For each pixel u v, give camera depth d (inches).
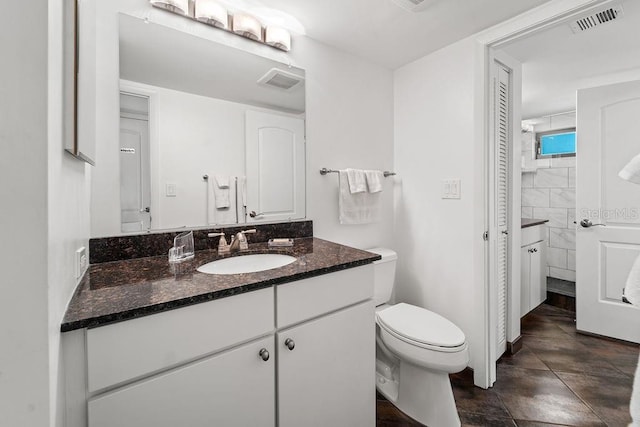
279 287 34.4
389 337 53.8
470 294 64.4
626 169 23.5
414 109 75.4
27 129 17.2
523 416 53.2
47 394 17.7
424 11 54.4
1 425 17.1
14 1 16.9
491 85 62.5
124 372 24.9
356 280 42.7
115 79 42.9
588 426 50.4
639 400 20.0
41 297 17.6
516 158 74.2
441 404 50.2
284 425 35.0
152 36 45.8
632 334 77.4
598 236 82.0
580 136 84.4
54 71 19.3
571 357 72.6
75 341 23.2
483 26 59.4
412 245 77.0
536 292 101.3
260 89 57.1
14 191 17.0
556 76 87.4
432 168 71.6
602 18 58.8
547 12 51.5
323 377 38.7
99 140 41.8
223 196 53.1
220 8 49.9
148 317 25.9
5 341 17.0
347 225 71.7
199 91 50.3
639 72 82.8
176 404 27.4
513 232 73.5
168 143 47.4
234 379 30.9
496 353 67.9
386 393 58.6
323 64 65.9
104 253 41.7
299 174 62.7
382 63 76.2
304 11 54.3
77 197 30.2
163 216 47.1
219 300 29.9
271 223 58.6
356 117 72.4
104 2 42.1
